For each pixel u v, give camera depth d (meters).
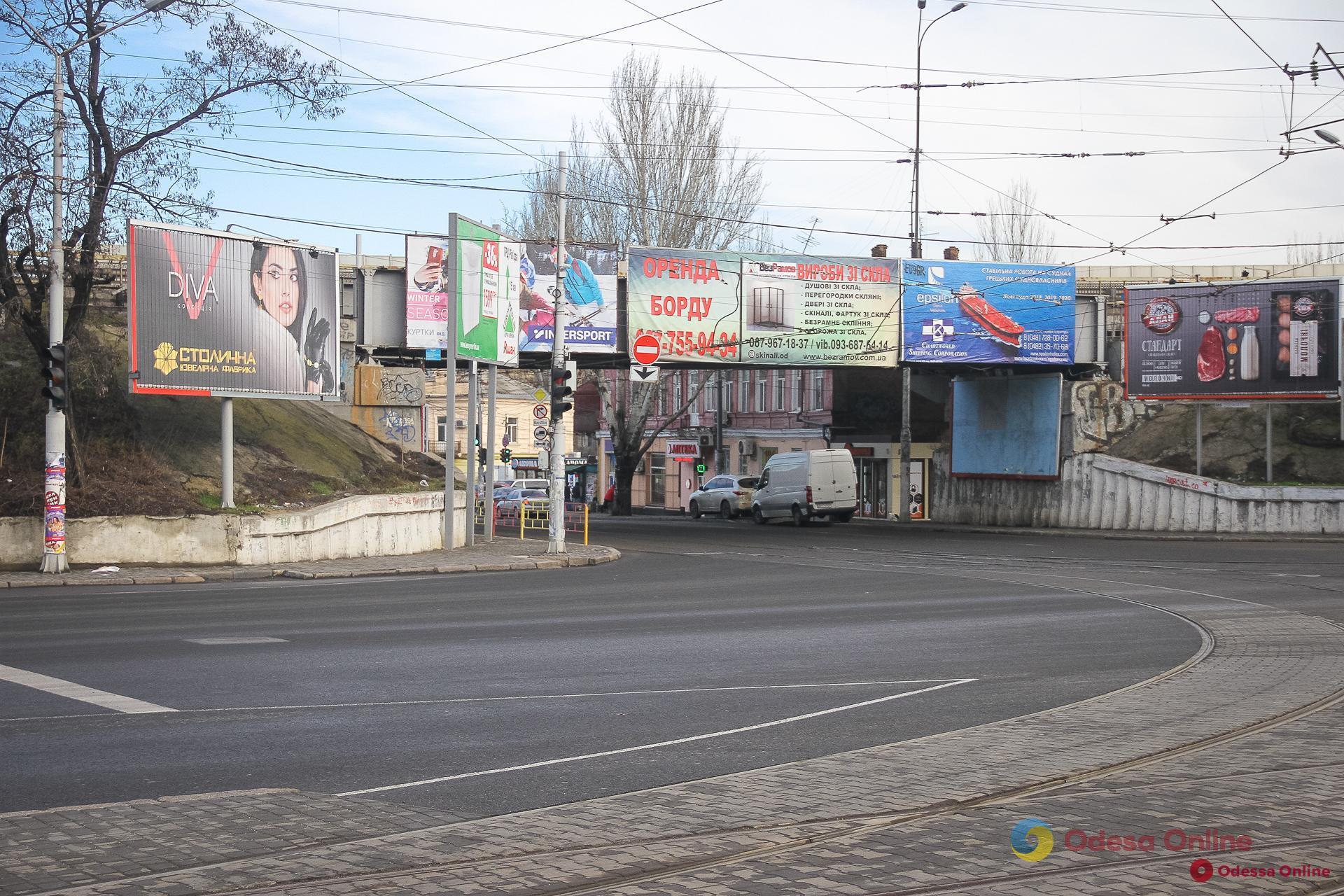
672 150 47.88
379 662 12.15
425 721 9.27
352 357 36.75
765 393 59.56
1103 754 8.30
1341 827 6.55
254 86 25.47
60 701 9.76
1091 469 40.03
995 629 15.21
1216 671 11.97
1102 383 44.31
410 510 29.78
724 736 8.88
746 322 37.00
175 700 9.90
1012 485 43.41
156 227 24.72
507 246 33.16
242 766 7.75
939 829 6.47
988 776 7.64
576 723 9.27
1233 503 36.25
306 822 6.43
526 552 30.03
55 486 22.27
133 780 7.34
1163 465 41.09
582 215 48.78
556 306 29.91
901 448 46.59
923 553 30.84
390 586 21.69
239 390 26.27
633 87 47.75
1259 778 7.73
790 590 20.88
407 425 40.12
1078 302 39.84
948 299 38.47
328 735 8.72
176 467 26.91
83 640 13.35
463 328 30.53
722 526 45.50
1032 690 10.95
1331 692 10.89
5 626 14.70
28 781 7.29
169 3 22.05
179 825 6.33
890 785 7.40
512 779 7.53
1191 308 38.53
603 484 74.00
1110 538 36.81
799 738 8.84
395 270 35.56
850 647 13.56
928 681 11.34
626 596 19.88
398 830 6.34
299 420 33.72
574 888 5.44
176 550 23.98
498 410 74.38
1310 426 40.66
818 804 6.93
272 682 10.85
